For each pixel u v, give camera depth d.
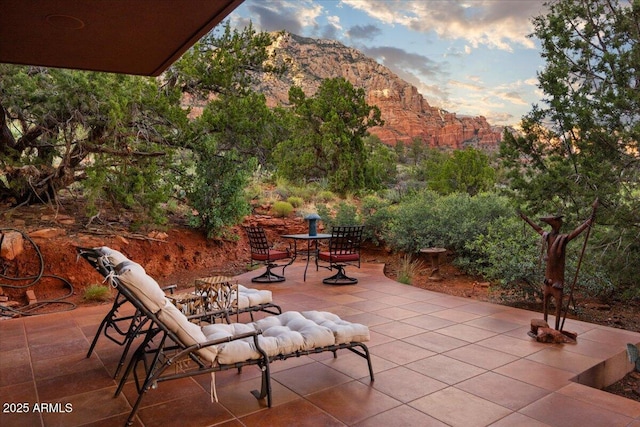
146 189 8.48
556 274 4.43
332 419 2.77
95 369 3.69
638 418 2.75
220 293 4.16
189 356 2.86
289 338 3.08
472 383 3.31
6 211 8.18
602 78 5.63
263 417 2.81
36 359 3.94
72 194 9.69
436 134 129.00
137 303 2.70
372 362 3.76
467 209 8.68
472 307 5.68
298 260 9.82
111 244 7.92
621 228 5.36
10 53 3.27
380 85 147.00
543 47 5.98
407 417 2.79
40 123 7.72
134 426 2.71
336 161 16.36
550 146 5.95
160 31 2.86
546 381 3.34
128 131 8.06
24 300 6.48
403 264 8.68
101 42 3.06
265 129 11.99
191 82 10.17
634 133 4.91
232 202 9.31
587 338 4.40
